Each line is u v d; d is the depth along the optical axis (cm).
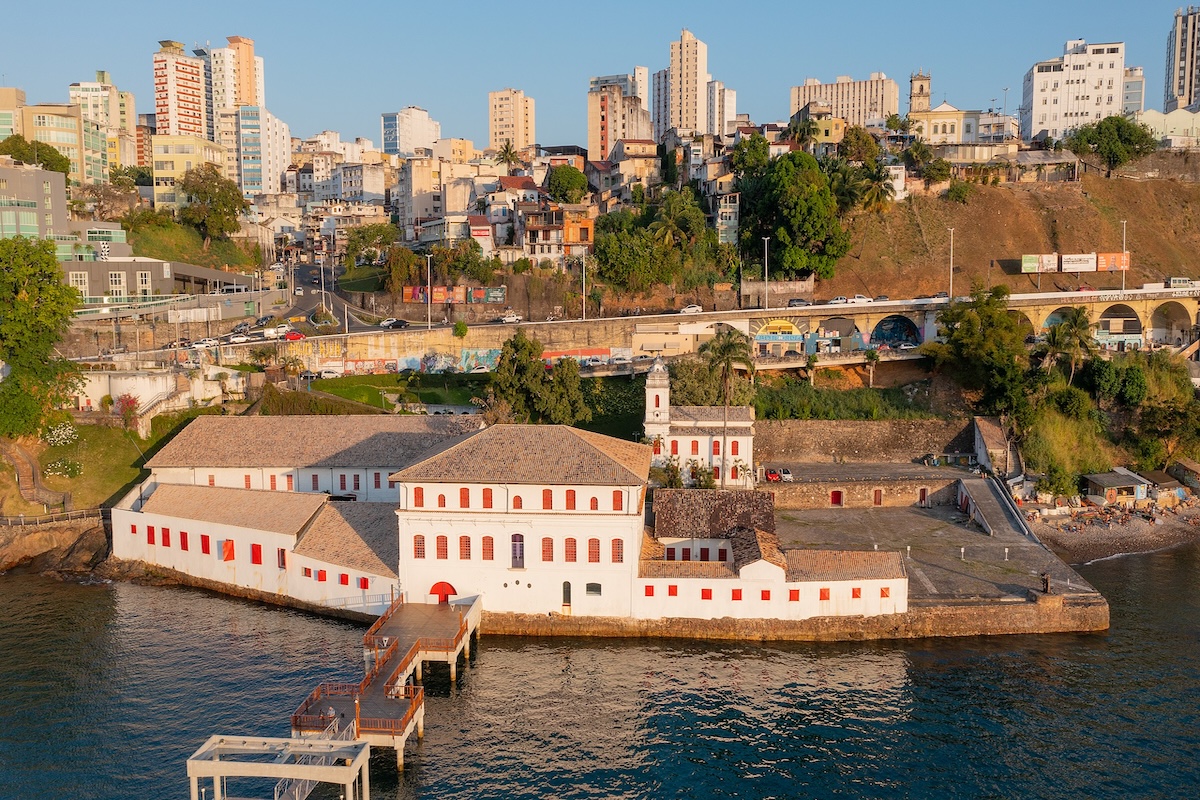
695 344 15012
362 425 10762
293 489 10394
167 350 13638
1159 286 16688
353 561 8662
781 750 6669
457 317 16650
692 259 17650
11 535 10319
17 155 19025
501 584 8312
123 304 16250
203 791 6159
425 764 6469
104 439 11538
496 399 11931
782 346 15138
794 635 8238
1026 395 12925
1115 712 7094
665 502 9438
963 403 13338
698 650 8081
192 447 10581
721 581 8206
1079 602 8444
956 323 13750
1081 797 6150
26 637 8375
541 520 8181
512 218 19488
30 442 11506
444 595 8369
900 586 8238
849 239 17875
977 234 19125
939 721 6994
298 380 13212
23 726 6912
